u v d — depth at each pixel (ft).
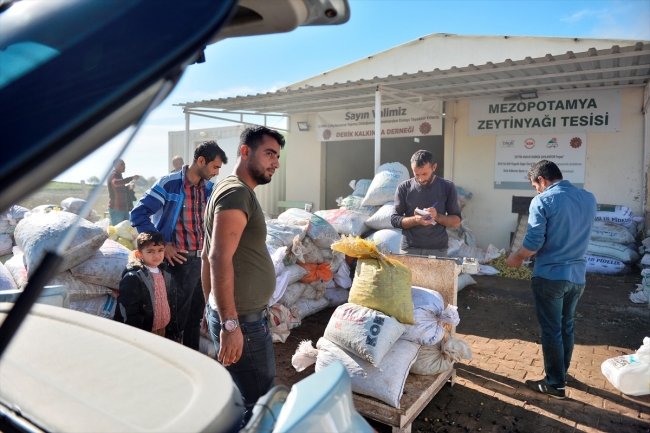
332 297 18.62
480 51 35.50
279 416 3.80
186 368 4.41
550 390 11.78
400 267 10.66
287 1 3.59
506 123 31.01
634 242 26.20
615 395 11.84
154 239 10.69
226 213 7.25
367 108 36.29
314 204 40.42
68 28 3.02
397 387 9.50
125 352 4.73
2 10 3.36
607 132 28.12
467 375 12.92
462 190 31.96
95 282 12.16
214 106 34.32
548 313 11.60
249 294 7.75
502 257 27.20
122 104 2.71
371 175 41.88
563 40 32.37
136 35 2.97
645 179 26.89
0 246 18.10
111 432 3.51
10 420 3.77
